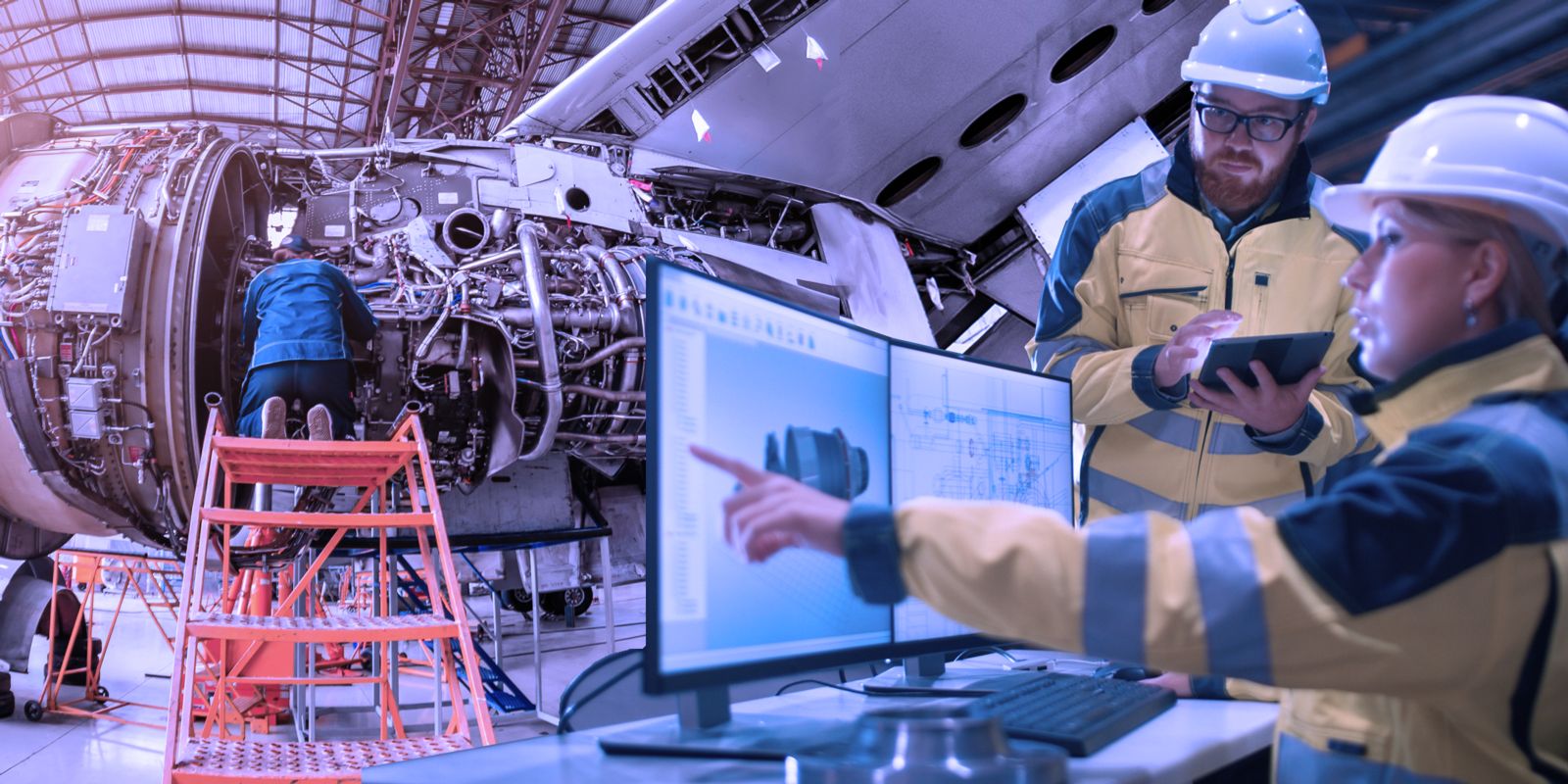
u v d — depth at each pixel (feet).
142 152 19.77
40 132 20.84
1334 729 3.40
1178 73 28.48
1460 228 2.90
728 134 24.97
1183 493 7.08
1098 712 4.12
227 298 19.97
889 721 3.10
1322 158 18.48
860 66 24.53
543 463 23.66
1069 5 25.02
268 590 18.49
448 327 20.56
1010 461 5.72
